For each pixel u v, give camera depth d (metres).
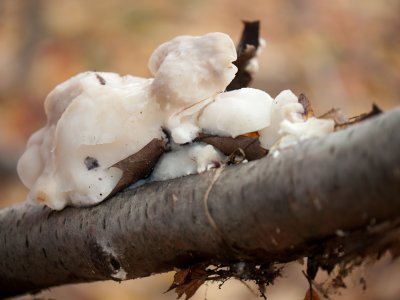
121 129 0.43
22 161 0.45
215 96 0.43
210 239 0.41
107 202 0.44
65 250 0.45
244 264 0.42
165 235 0.42
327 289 0.42
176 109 0.43
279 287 0.84
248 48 0.47
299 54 1.18
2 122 1.17
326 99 1.12
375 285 0.79
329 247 0.40
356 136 0.38
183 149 0.43
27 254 0.46
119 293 0.87
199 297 0.83
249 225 0.40
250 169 0.41
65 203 0.45
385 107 1.13
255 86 1.13
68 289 0.86
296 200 0.39
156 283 0.89
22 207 0.47
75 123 0.44
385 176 0.38
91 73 0.45
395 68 1.18
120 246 0.43
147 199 0.43
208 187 0.41
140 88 0.44
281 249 0.41
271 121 0.42
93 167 0.44
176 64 0.43
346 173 0.38
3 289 0.48
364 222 0.39
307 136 0.41
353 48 1.19
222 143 0.42
